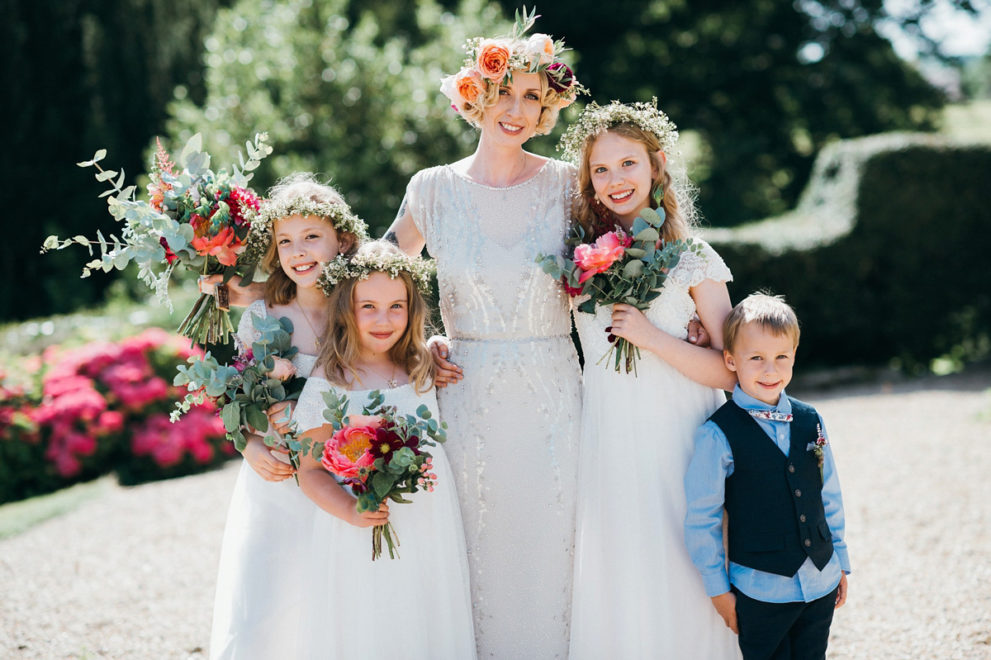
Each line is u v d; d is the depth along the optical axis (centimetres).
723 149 1741
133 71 1248
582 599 295
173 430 696
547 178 311
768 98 1823
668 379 290
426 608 279
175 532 547
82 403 684
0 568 495
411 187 320
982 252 998
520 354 299
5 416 679
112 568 490
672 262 281
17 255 1200
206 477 670
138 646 391
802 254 949
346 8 1322
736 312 281
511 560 298
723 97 1827
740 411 279
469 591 293
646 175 288
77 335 833
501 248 299
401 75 909
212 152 852
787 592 264
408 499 279
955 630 376
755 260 938
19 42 1185
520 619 299
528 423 297
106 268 276
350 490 274
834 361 994
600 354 295
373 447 257
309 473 275
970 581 427
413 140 877
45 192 1209
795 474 270
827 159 1023
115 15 1240
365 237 304
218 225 283
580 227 302
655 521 286
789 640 272
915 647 365
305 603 274
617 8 1664
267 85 901
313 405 273
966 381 913
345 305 278
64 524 571
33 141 1205
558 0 1639
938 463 623
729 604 271
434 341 310
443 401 304
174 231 277
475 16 934
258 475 286
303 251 285
